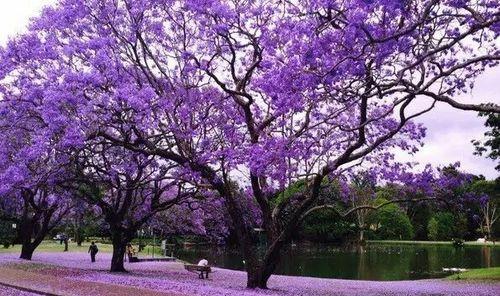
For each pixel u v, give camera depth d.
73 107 18.98
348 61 12.85
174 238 65.88
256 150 17.39
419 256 54.91
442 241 88.62
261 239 27.78
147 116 19.48
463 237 90.00
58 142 19.48
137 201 30.61
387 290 22.84
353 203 26.27
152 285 18.00
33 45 20.36
